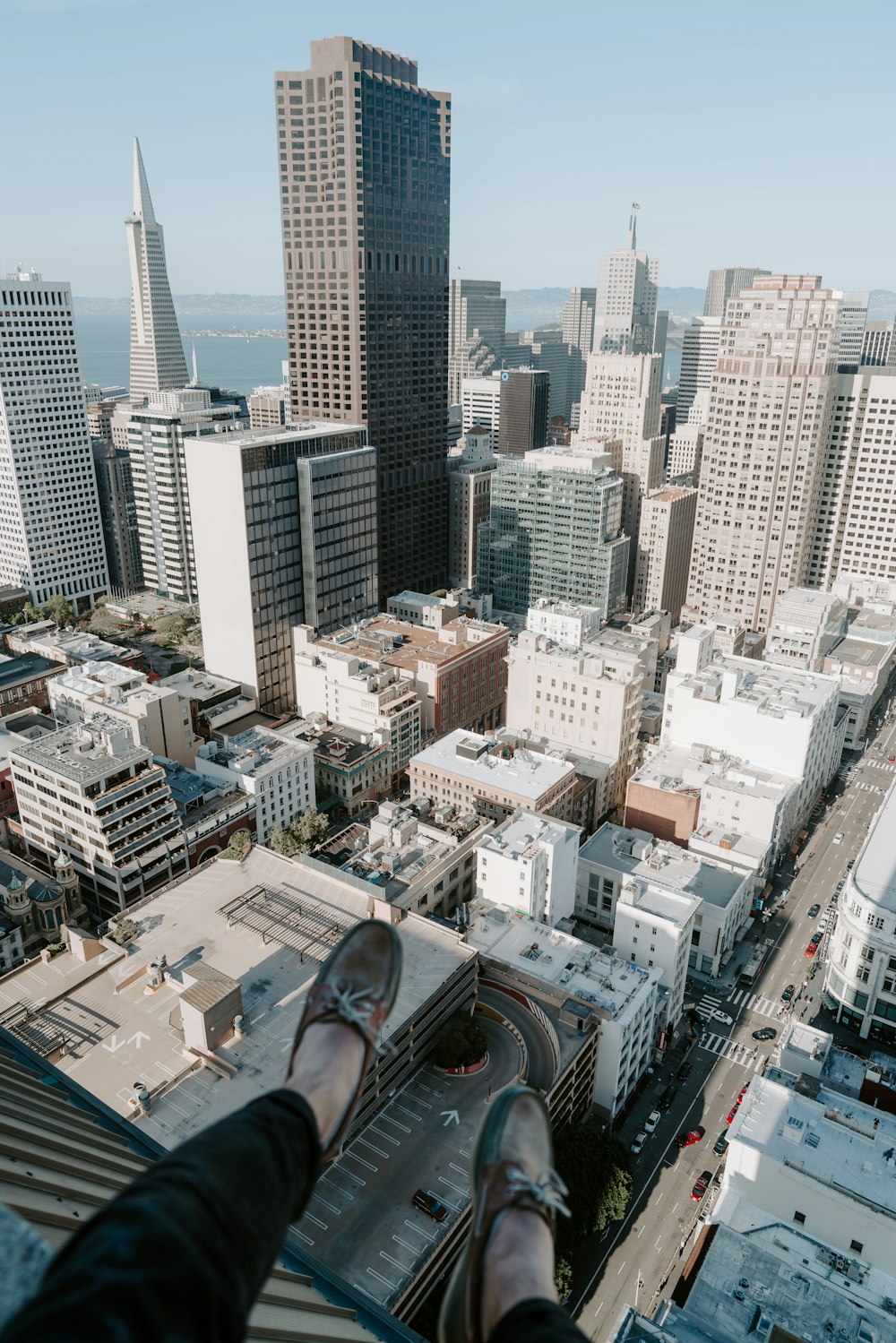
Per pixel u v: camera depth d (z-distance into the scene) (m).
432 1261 119.50
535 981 170.12
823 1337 110.75
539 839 196.00
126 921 166.62
